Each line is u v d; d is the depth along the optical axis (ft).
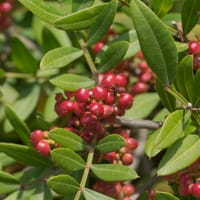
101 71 1.18
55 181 1.08
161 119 1.25
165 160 1.06
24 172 1.24
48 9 1.16
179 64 1.10
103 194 1.17
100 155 1.17
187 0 1.19
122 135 1.17
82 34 1.26
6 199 1.22
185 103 1.08
